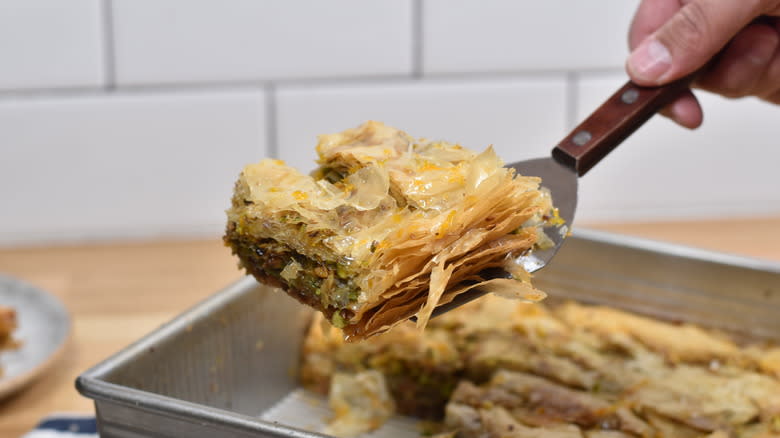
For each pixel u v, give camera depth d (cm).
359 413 57
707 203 79
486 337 58
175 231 77
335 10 74
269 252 47
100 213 76
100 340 63
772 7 55
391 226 44
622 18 75
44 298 64
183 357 53
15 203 75
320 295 46
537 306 60
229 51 74
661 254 59
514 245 46
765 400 56
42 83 73
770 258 71
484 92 76
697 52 54
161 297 67
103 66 73
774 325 58
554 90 76
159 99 74
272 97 75
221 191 76
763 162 79
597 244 60
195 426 46
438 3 74
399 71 75
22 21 72
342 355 58
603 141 53
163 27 73
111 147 75
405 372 58
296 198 45
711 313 59
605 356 58
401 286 44
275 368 58
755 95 61
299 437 44
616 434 54
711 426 54
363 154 49
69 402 59
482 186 44
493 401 55
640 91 55
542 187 53
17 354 60
